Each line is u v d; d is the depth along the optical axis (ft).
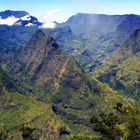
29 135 444.14
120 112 402.31
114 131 391.04
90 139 472.03
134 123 387.75
